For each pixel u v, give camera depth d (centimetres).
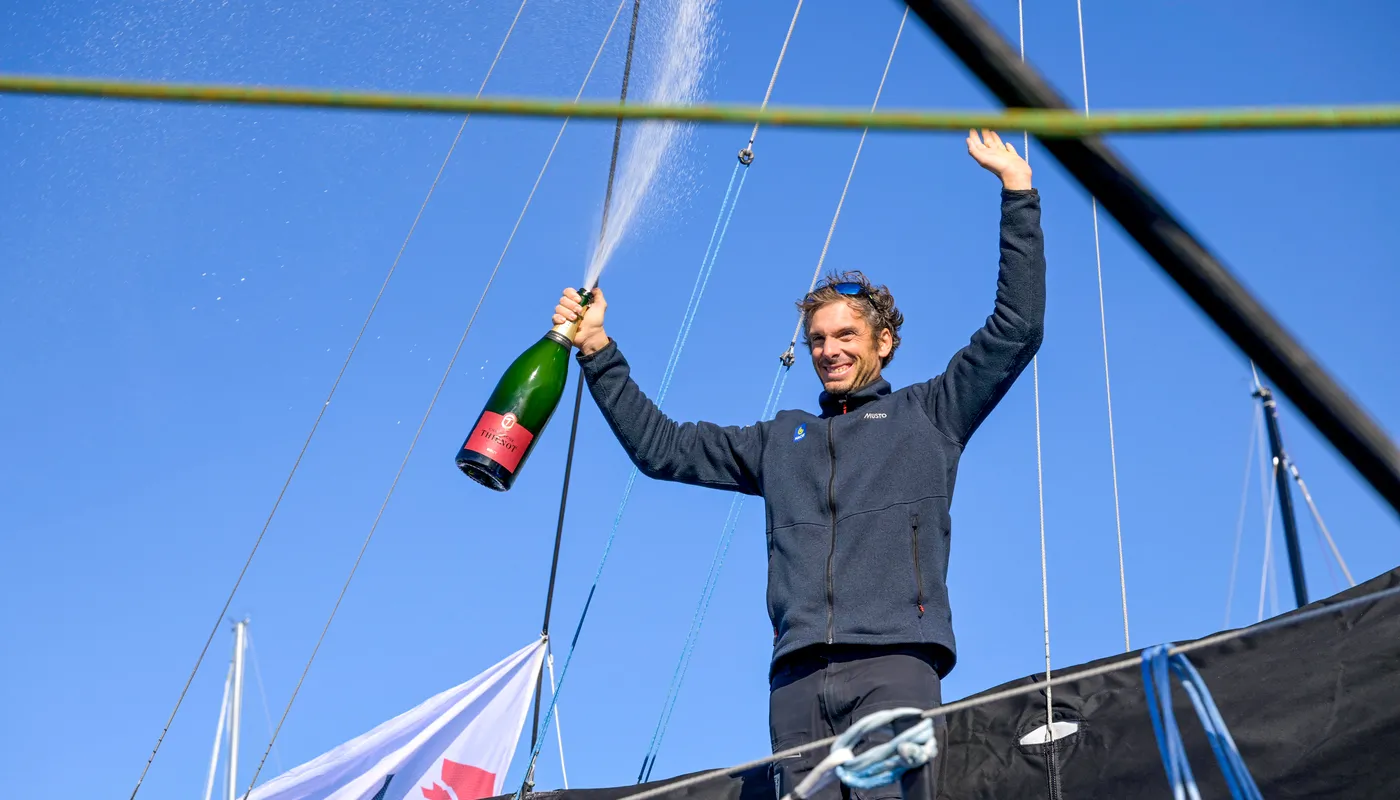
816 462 483
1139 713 453
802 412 507
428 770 772
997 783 452
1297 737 428
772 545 476
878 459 473
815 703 442
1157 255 210
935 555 454
